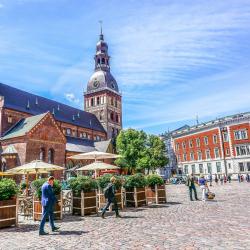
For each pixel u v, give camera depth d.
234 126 66.75
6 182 12.94
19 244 9.15
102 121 86.38
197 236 9.32
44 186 11.16
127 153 66.25
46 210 10.91
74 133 72.88
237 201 19.69
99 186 18.14
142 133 69.38
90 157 24.97
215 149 70.44
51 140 49.28
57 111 71.50
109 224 12.41
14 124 54.28
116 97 92.00
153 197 20.25
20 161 44.84
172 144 85.50
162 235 9.66
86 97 91.06
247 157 63.88
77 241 9.27
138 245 8.42
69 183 16.36
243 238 8.84
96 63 92.12
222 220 12.18
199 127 74.69
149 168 68.38
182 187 44.56
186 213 14.73
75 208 16.00
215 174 63.06
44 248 8.48
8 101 56.22
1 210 12.30
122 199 17.70
